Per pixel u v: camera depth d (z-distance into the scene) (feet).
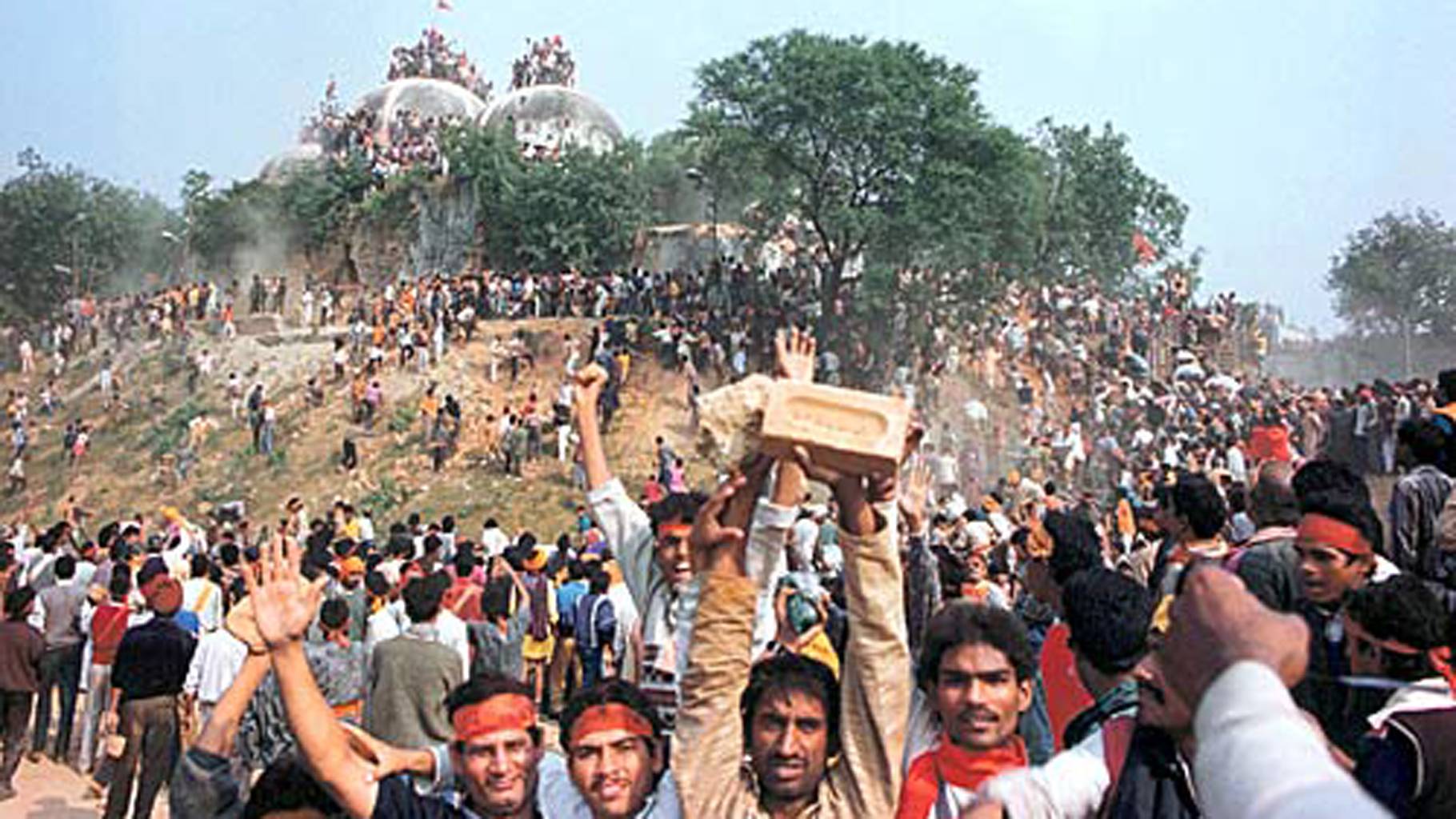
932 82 154.71
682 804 11.51
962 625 12.44
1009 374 151.43
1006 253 157.58
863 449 10.85
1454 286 180.34
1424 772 12.30
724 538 11.50
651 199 212.02
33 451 174.50
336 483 146.92
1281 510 21.72
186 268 245.45
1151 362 159.43
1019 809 10.82
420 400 159.53
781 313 156.76
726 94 156.25
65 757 47.96
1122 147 217.97
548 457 146.00
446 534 73.26
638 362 157.99
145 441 168.96
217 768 15.71
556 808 14.29
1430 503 23.66
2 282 261.24
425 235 211.61
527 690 14.49
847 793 12.07
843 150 153.48
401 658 27.61
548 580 55.36
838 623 18.90
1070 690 17.54
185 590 44.80
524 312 179.22
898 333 152.05
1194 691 5.81
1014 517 65.41
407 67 335.88
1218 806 5.20
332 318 198.70
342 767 13.25
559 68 308.81
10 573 51.34
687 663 11.72
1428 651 14.06
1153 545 33.04
